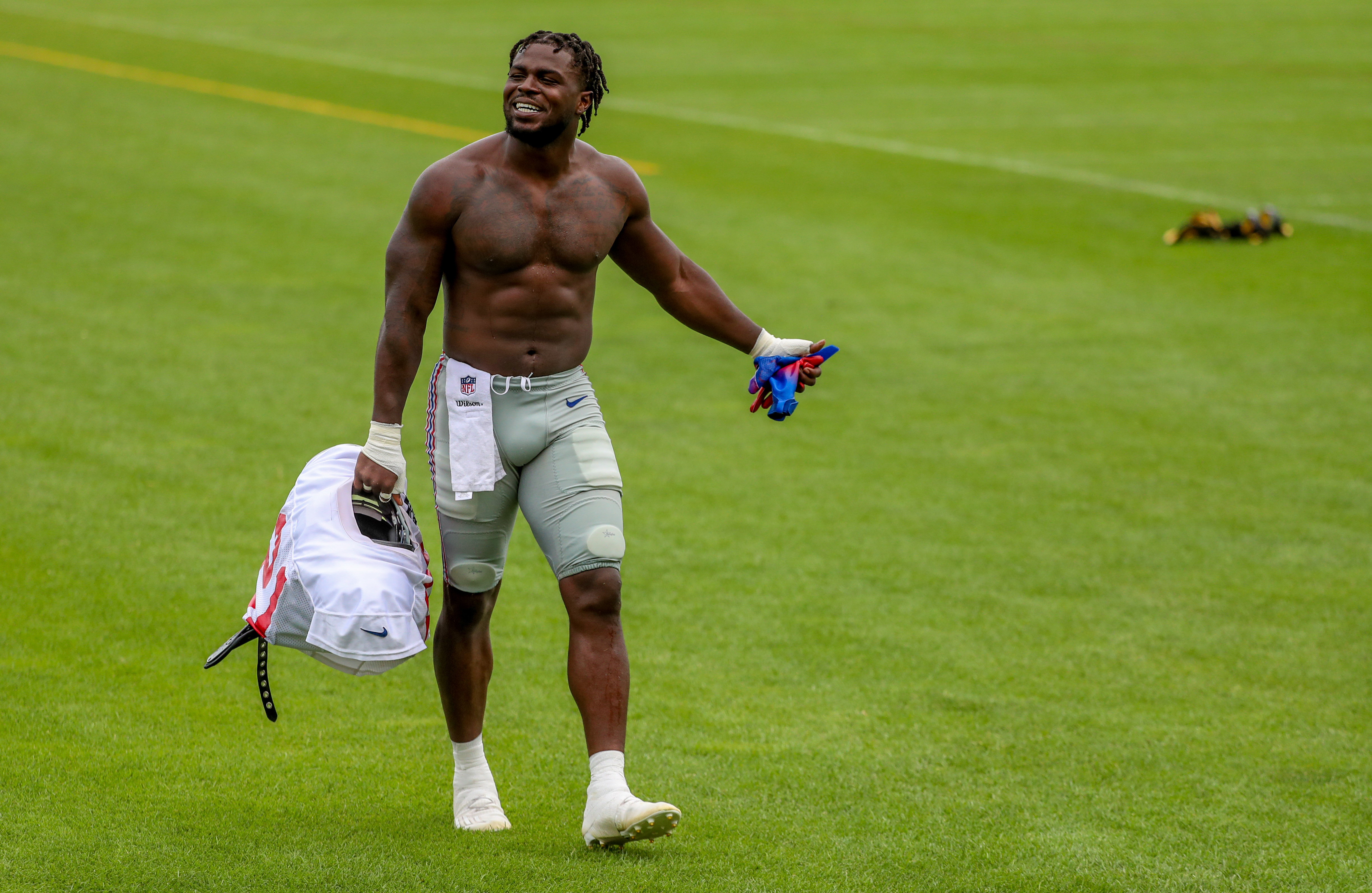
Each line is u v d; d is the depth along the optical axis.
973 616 23.06
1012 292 45.62
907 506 28.31
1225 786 17.36
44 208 49.66
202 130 64.62
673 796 16.55
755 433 32.59
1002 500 28.75
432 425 15.04
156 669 19.58
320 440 30.41
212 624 21.30
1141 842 15.77
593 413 14.97
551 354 14.77
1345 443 32.81
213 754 17.00
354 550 13.79
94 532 24.66
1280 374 37.91
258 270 44.19
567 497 14.67
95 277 42.16
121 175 55.25
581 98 14.45
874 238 51.94
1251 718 19.55
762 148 67.69
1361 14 122.31
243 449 29.56
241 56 86.88
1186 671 21.16
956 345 40.03
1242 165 66.75
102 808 15.13
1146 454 31.81
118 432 30.02
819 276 46.84
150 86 74.56
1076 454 31.73
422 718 18.59
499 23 108.69
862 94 84.06
